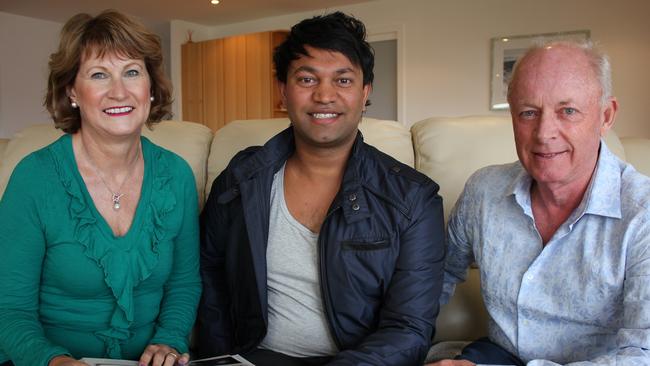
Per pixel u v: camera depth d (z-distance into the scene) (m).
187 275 1.44
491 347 1.31
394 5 6.17
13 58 7.18
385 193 1.29
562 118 1.10
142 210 1.29
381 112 6.48
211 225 1.46
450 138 1.67
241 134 1.76
